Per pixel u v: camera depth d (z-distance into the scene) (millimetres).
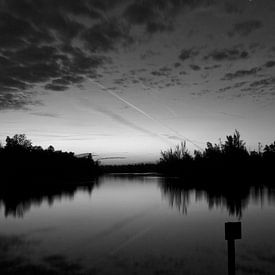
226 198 26188
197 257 8703
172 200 25297
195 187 42000
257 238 11039
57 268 7840
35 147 96188
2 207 21359
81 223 14719
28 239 11219
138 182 60750
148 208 20297
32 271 7633
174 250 9500
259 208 19422
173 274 7305
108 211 19078
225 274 7273
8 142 79062
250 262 8164
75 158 111750
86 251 9500
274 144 72250
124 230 12852
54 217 16703
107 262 8320
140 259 8578
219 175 73312
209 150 77500
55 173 89938
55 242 10734
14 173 72688
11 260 8555
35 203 23844
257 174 70750
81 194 32281
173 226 13633
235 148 71688
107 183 57625
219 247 9820
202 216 16406
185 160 93500
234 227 5934
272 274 7266
